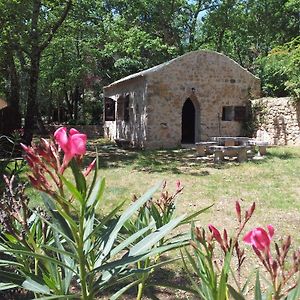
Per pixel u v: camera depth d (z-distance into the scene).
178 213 7.07
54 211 1.93
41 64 27.03
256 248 1.66
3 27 13.88
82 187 1.60
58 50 26.47
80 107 31.02
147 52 28.09
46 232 2.47
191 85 18.20
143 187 9.66
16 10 13.49
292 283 3.95
